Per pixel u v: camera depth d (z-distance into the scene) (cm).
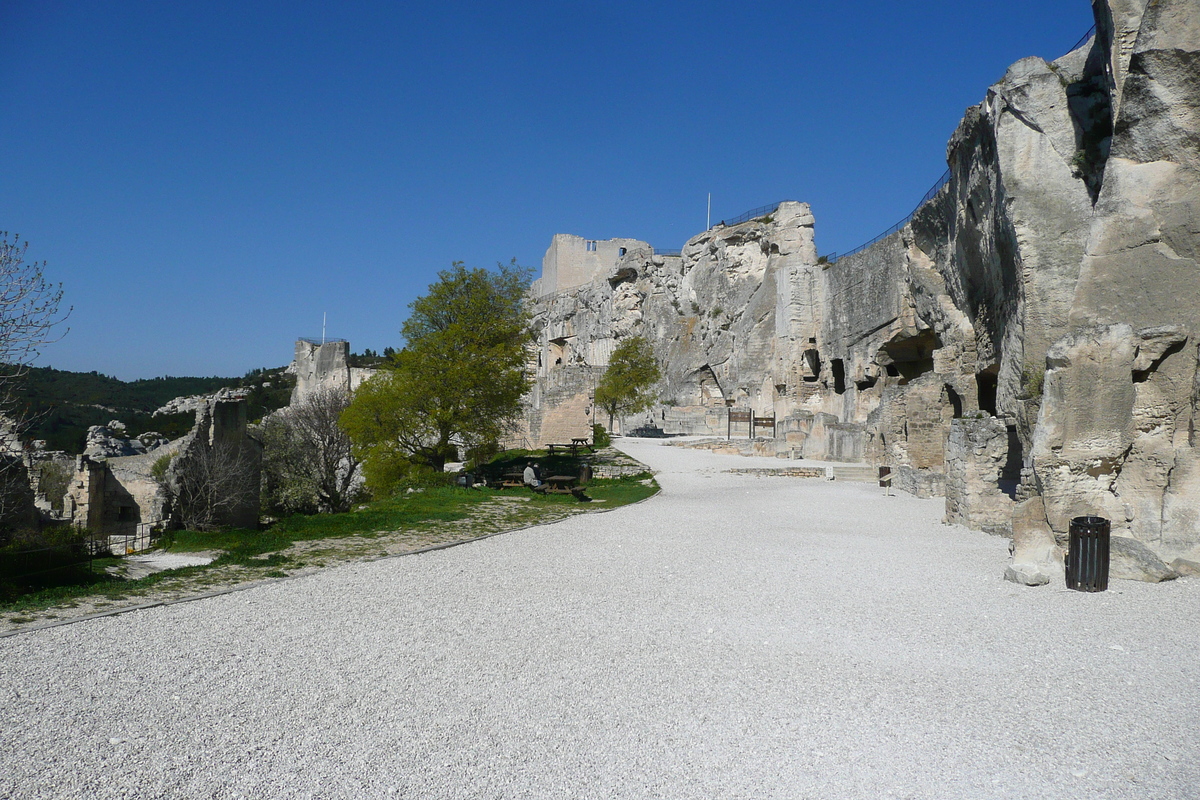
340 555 1144
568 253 8806
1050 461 1006
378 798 414
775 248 5394
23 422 1087
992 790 434
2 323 923
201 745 474
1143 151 1074
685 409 5397
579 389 3853
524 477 2152
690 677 614
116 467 2938
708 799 419
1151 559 929
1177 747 487
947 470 1568
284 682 589
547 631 741
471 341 2773
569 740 491
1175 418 993
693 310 6359
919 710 548
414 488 2236
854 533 1409
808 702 563
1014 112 1917
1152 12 1055
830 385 4669
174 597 864
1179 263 1027
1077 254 1814
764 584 962
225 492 2450
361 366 7312
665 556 1162
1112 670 629
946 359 2811
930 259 3222
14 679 588
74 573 991
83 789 417
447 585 944
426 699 558
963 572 1031
